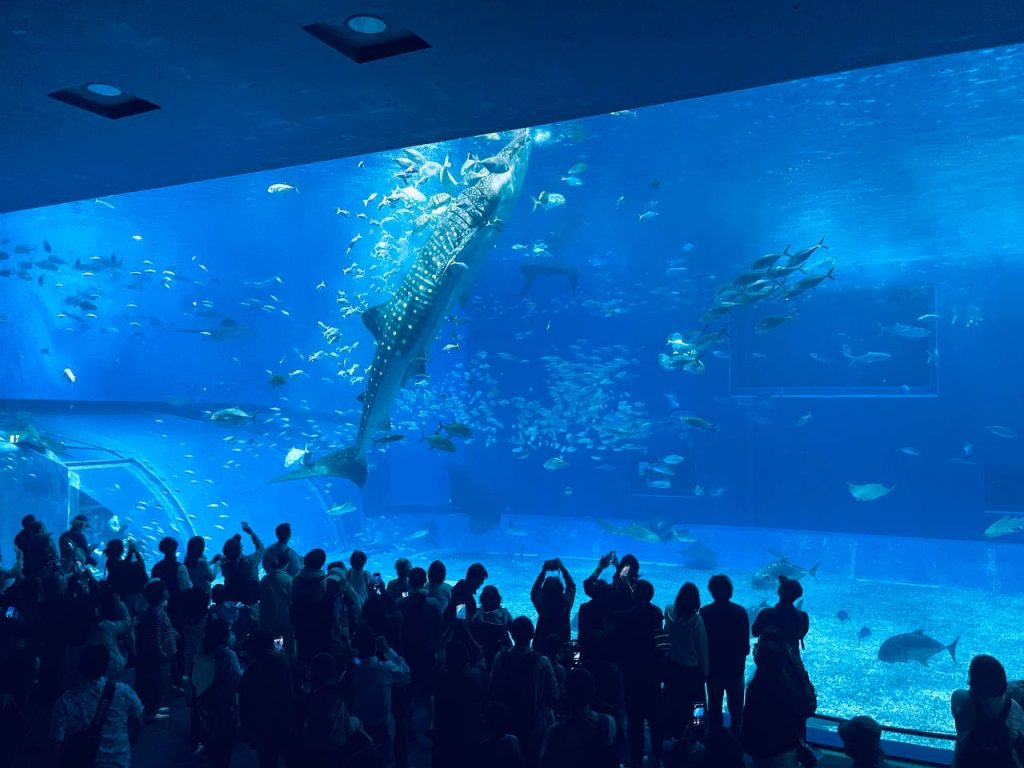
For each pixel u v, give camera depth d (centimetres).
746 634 611
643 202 2416
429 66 538
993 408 2331
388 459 2942
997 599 1711
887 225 2417
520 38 494
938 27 472
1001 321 2355
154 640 731
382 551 2339
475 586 725
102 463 1781
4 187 812
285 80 558
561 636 668
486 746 493
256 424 2395
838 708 1030
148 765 648
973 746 419
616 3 449
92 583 778
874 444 2434
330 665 507
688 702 592
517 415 2848
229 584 784
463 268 1274
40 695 554
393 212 2802
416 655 686
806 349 2611
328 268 3684
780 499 2519
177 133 664
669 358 1455
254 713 551
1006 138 1755
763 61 524
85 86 575
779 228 2578
